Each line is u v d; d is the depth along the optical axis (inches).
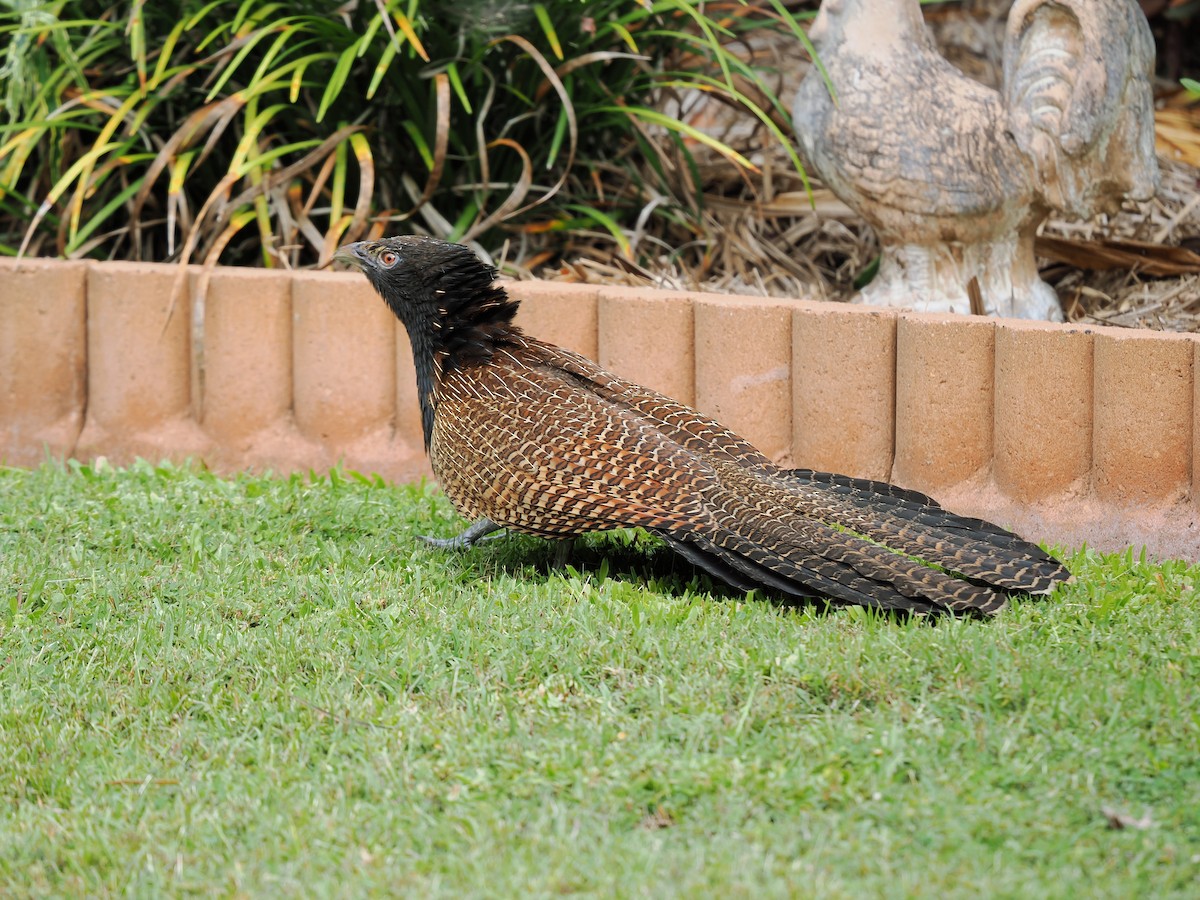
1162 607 326.6
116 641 321.1
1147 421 375.6
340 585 345.1
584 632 311.3
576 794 249.9
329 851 239.0
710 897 218.7
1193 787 246.1
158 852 242.4
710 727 270.2
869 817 241.9
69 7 537.3
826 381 410.0
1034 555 332.5
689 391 429.7
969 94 428.5
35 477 434.9
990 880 221.5
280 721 283.4
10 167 491.2
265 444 458.0
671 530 323.3
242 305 452.8
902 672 287.7
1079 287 482.3
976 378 394.6
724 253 519.2
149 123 530.9
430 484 446.6
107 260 516.4
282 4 495.5
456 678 293.4
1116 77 415.8
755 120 570.3
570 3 486.0
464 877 228.5
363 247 364.2
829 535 323.3
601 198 519.8
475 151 520.4
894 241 444.1
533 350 355.3
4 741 281.0
